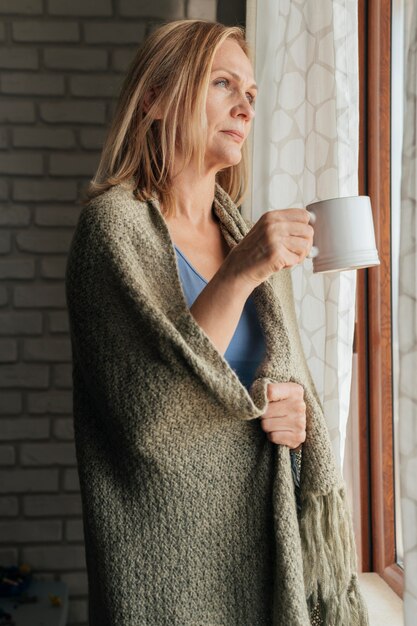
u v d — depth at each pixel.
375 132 1.76
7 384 2.50
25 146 2.49
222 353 1.11
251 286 1.11
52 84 2.49
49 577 2.51
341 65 1.43
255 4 2.08
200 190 1.29
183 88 1.23
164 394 1.07
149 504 1.13
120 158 1.29
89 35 2.49
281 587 1.14
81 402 1.21
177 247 1.25
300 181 1.73
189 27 1.27
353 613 1.26
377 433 1.82
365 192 1.80
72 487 2.51
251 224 1.51
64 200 2.51
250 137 2.05
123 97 1.30
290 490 1.18
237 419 1.15
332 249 1.13
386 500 1.81
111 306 1.12
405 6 1.51
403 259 0.96
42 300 2.51
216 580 1.15
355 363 1.87
